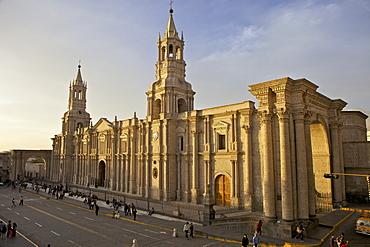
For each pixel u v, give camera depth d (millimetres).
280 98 26484
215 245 24891
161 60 52438
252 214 30484
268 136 27016
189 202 42719
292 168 26094
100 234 30062
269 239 24375
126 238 28281
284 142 25797
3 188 79688
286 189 25172
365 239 23859
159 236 28656
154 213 40406
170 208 40312
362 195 39250
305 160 26312
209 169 40438
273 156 27188
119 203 45000
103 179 68000
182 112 49781
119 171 58281
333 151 35938
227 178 39031
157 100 51406
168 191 45250
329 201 35062
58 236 29609
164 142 46594
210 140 41156
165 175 45594
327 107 35469
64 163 78875
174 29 52188
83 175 72062
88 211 43969
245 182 35906
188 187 43250
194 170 42062
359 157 40094
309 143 27672
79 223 35594
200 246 24859
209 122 41500
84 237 29016
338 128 36938
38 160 123250
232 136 38031
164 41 51594
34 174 103312
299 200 25828
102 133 65562
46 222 36406
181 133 45938
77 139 75625
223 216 31500
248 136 36031
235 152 37062
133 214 38281
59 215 40969
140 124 51938
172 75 50281
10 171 99312
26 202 53719
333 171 35688
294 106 26875
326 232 25344
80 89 83188
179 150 46156
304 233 24312
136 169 53719
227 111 39125
